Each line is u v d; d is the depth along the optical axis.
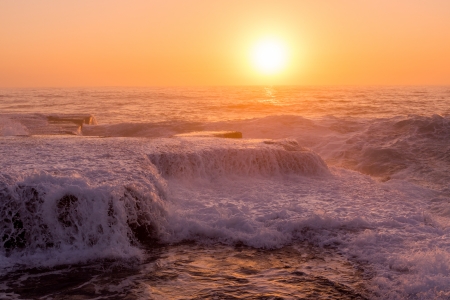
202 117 27.89
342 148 14.04
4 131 12.02
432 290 4.28
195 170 8.05
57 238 5.25
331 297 4.21
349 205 7.01
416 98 54.16
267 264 4.98
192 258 5.14
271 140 10.08
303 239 5.70
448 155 12.70
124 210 5.48
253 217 6.24
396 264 4.87
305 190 7.86
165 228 5.85
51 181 5.49
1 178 5.49
